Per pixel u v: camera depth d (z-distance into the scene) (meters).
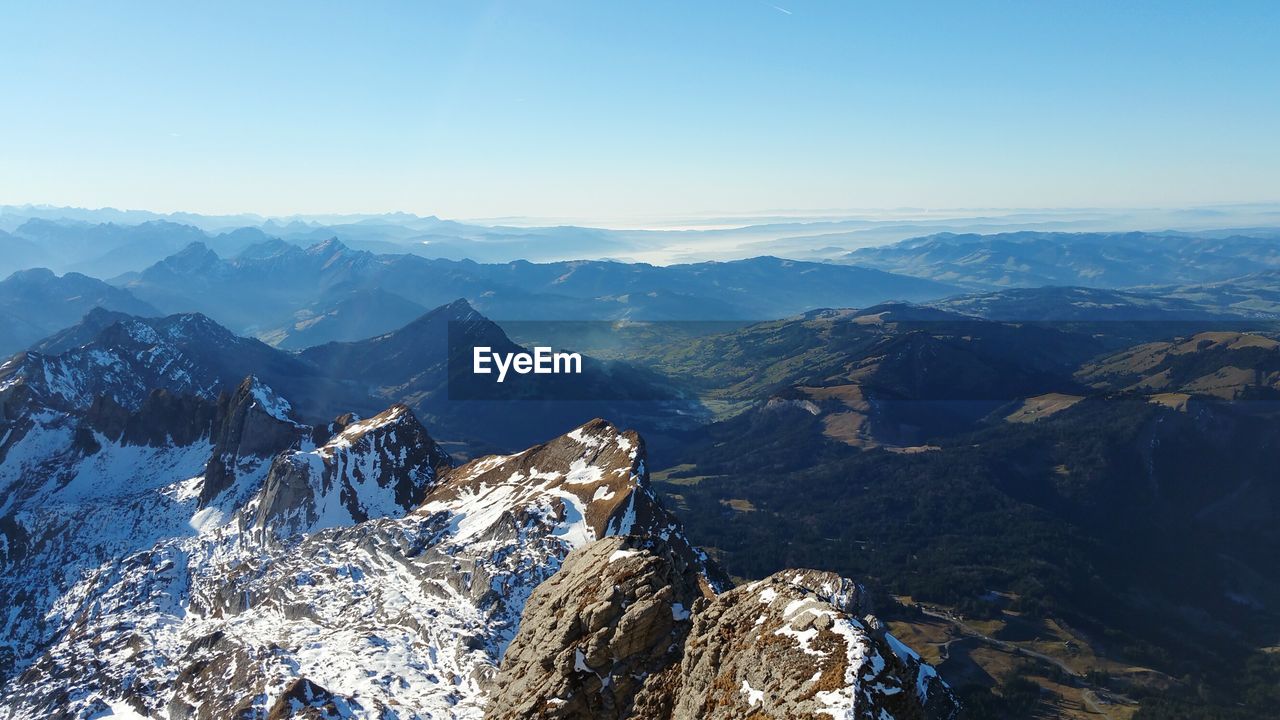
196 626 192.25
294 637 156.50
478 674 127.75
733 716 54.34
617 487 187.38
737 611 63.31
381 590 175.00
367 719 114.75
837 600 80.06
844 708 48.34
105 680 160.12
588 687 71.81
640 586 77.50
